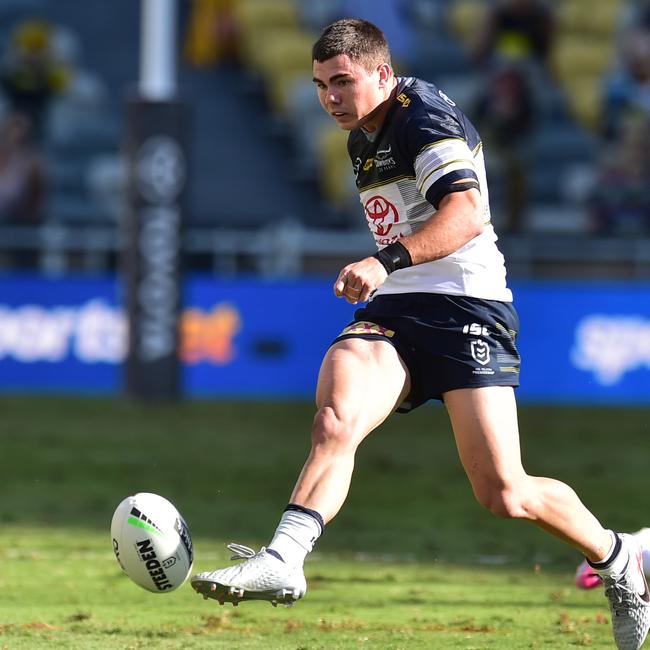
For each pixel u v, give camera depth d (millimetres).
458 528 25609
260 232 56656
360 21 13312
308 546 11977
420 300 13430
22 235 54000
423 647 14414
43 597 17672
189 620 16078
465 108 65562
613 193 62000
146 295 47750
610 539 13602
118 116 68312
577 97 69812
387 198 13617
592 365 51344
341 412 12531
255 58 73500
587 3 73875
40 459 34531
